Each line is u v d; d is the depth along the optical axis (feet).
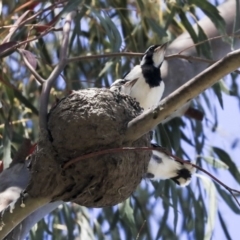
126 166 22.20
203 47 31.27
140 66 29.04
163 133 31.65
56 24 31.12
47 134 22.29
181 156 34.12
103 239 34.99
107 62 33.32
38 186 21.95
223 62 20.24
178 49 31.32
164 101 21.30
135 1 34.76
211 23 32.89
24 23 28.73
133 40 34.40
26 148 23.99
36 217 24.84
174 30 35.83
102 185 22.03
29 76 36.88
